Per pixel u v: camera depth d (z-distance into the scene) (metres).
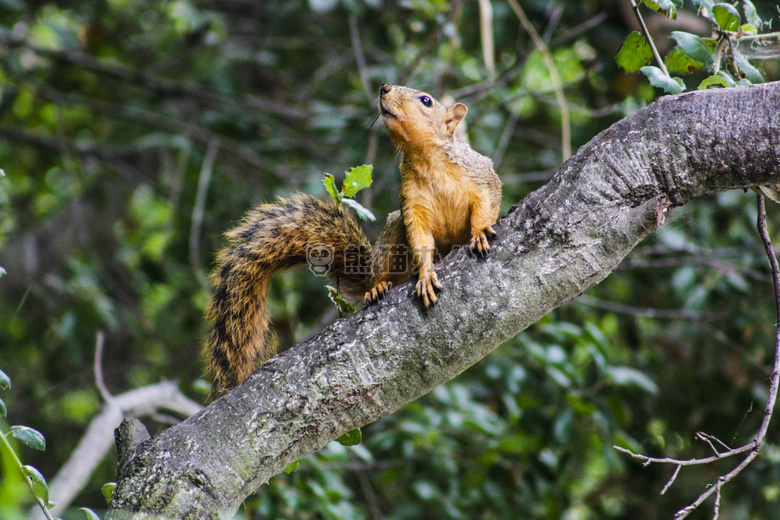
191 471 4.92
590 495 11.62
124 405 8.95
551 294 5.01
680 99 4.99
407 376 5.06
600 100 13.53
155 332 15.45
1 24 14.96
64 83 16.05
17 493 2.50
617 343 13.07
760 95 4.85
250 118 14.12
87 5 15.84
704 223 11.89
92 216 16.42
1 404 4.88
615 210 4.94
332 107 13.36
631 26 12.58
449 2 12.70
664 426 12.08
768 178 4.86
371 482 12.01
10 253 15.38
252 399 5.07
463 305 5.01
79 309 13.98
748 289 11.19
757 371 11.59
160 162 16.88
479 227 7.02
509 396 10.27
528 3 13.68
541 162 13.12
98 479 13.55
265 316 7.11
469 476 9.97
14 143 15.98
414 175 7.34
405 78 11.67
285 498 8.54
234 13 16.72
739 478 11.16
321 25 15.62
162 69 15.50
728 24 5.74
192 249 11.99
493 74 11.30
